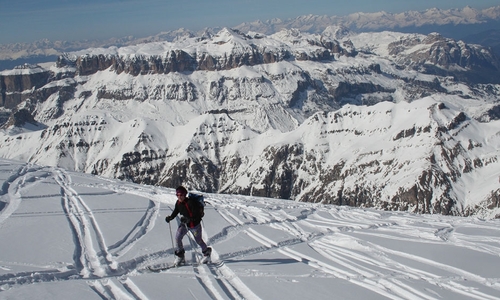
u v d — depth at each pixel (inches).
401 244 715.4
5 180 1224.2
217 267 578.9
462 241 741.9
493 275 552.7
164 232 748.6
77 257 604.1
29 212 870.4
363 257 640.4
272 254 654.5
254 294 478.3
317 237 778.8
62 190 1130.0
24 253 606.5
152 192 1169.4
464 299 471.8
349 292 490.0
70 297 452.1
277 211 1037.2
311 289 496.4
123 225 786.2
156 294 466.0
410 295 483.8
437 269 579.8
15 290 467.8
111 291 482.3
